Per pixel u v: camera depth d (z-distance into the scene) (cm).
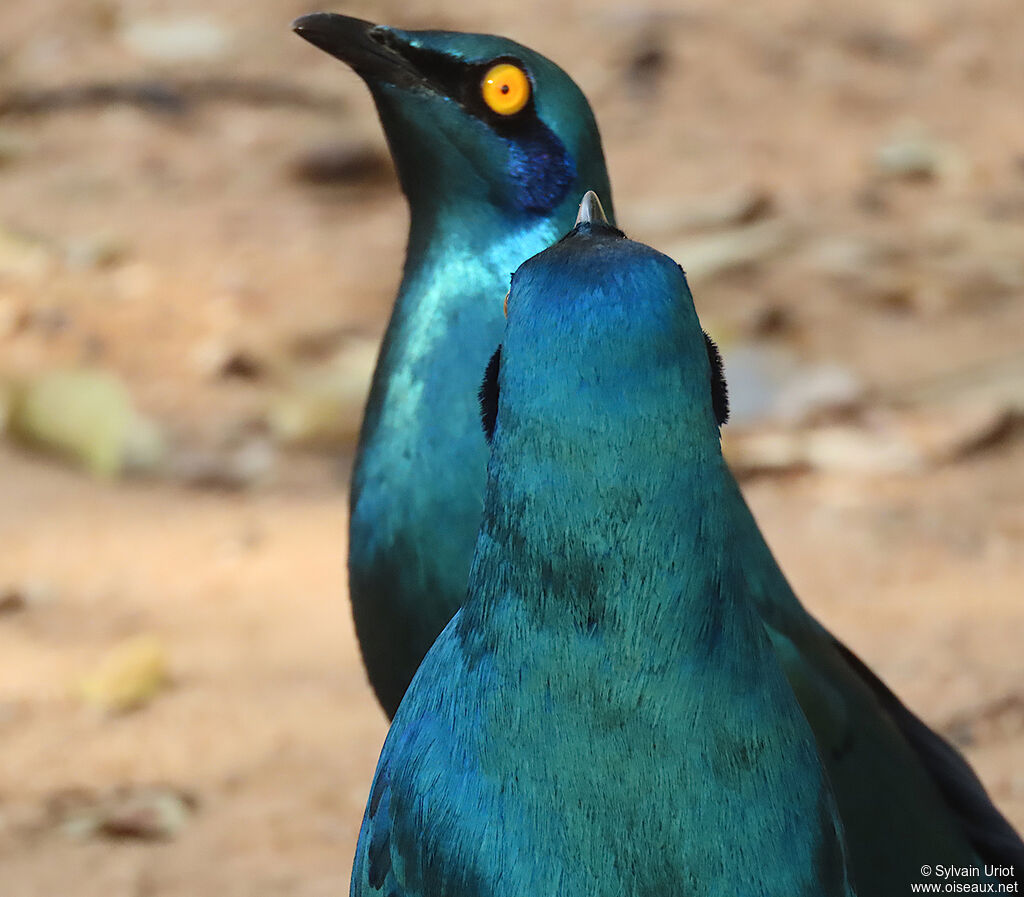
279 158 2531
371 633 890
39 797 1169
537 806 522
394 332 894
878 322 2100
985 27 3141
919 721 959
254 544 1571
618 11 3072
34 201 2375
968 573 1500
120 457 1728
